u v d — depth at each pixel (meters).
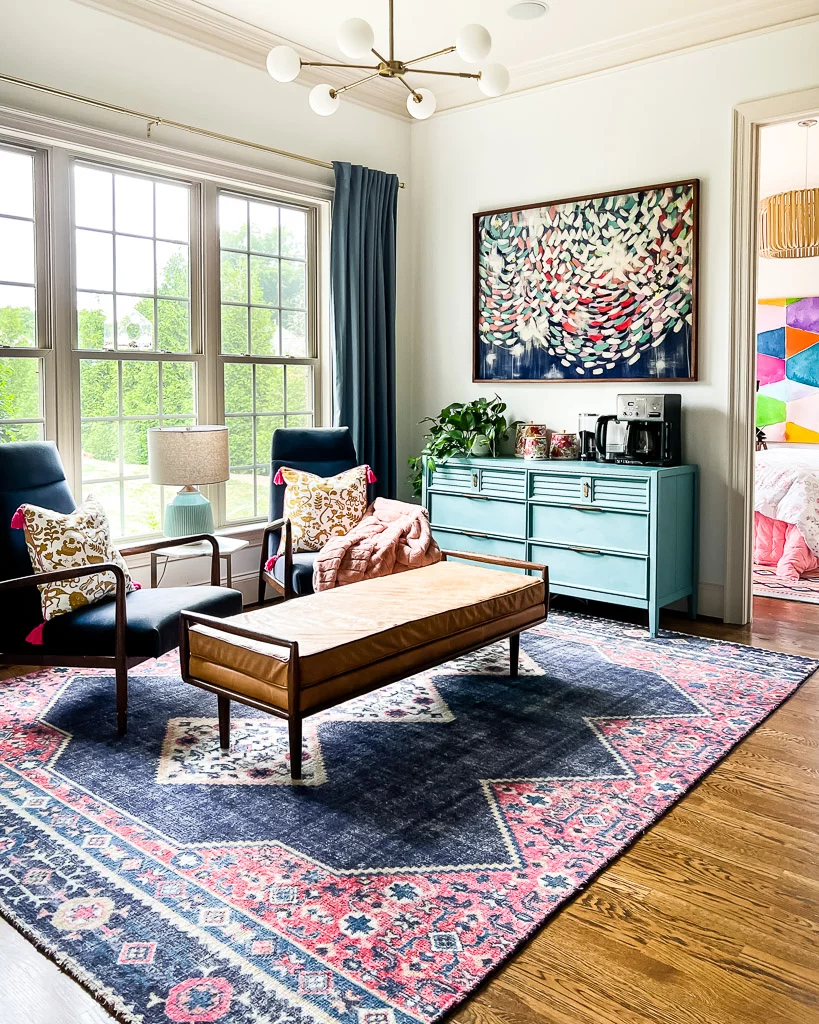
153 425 4.19
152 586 3.75
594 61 4.40
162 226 4.14
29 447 3.22
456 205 5.11
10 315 3.60
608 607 4.56
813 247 6.12
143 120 3.84
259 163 4.38
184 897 1.88
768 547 5.48
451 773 2.51
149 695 3.19
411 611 2.80
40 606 2.97
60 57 3.53
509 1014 1.54
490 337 4.99
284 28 4.17
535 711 3.00
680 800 2.37
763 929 1.79
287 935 1.75
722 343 4.13
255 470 4.71
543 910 1.84
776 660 3.60
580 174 4.55
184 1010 1.53
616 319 4.46
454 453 4.76
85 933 1.75
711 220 4.12
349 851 2.08
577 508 4.16
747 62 3.93
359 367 4.84
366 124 4.97
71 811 2.28
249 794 2.38
